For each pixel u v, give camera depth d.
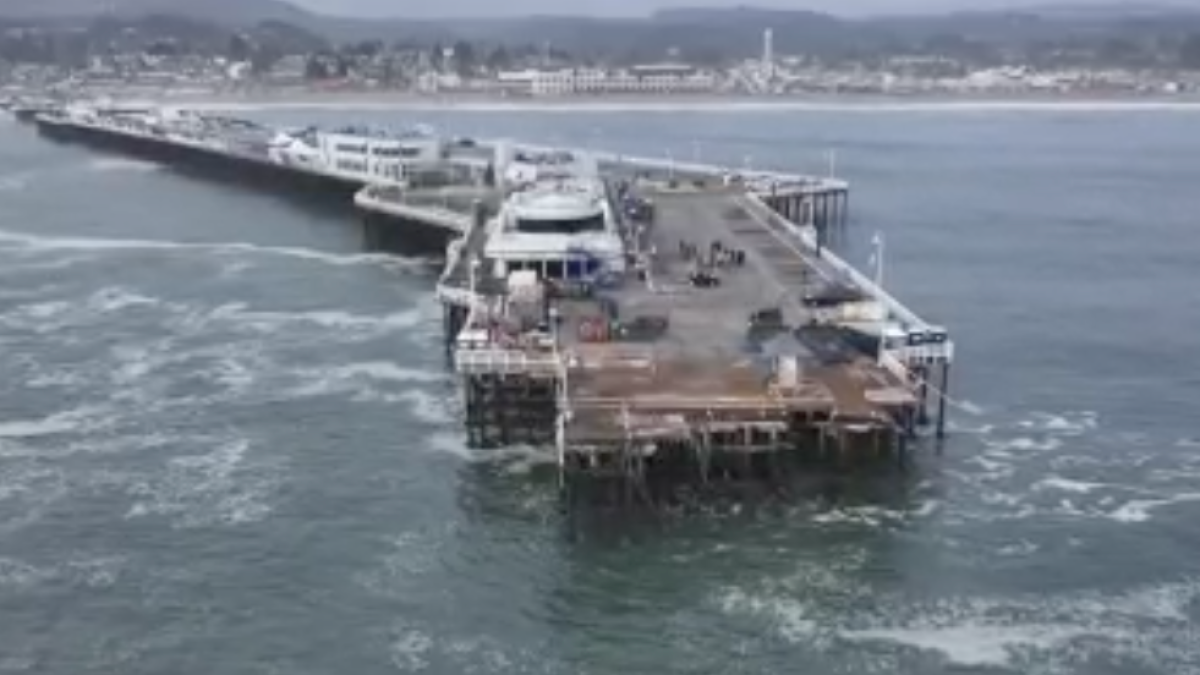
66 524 77.12
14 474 84.44
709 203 156.00
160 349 113.44
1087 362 112.06
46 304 131.50
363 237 168.12
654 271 112.81
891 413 77.75
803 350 86.56
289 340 115.94
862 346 87.69
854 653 62.06
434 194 172.00
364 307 128.75
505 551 72.94
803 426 76.50
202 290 137.50
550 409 85.56
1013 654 62.03
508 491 80.44
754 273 111.50
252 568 71.69
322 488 81.88
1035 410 97.25
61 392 101.12
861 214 199.75
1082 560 71.31
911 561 70.69
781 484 77.25
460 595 68.31
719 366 83.50
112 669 62.09
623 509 74.94
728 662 61.56
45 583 70.06
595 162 187.38
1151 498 80.00
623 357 85.25
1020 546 72.75
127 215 196.38
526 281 104.50
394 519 77.31
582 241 113.88
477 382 85.50
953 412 96.06
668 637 63.75
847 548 71.94
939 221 193.50
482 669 61.47
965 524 75.31
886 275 150.25
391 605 67.44
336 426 92.81
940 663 61.22
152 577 70.75
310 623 65.88
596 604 66.94
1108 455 87.31
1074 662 61.34
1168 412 97.56
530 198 123.19
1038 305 135.00
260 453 87.94
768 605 66.25
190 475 84.31
